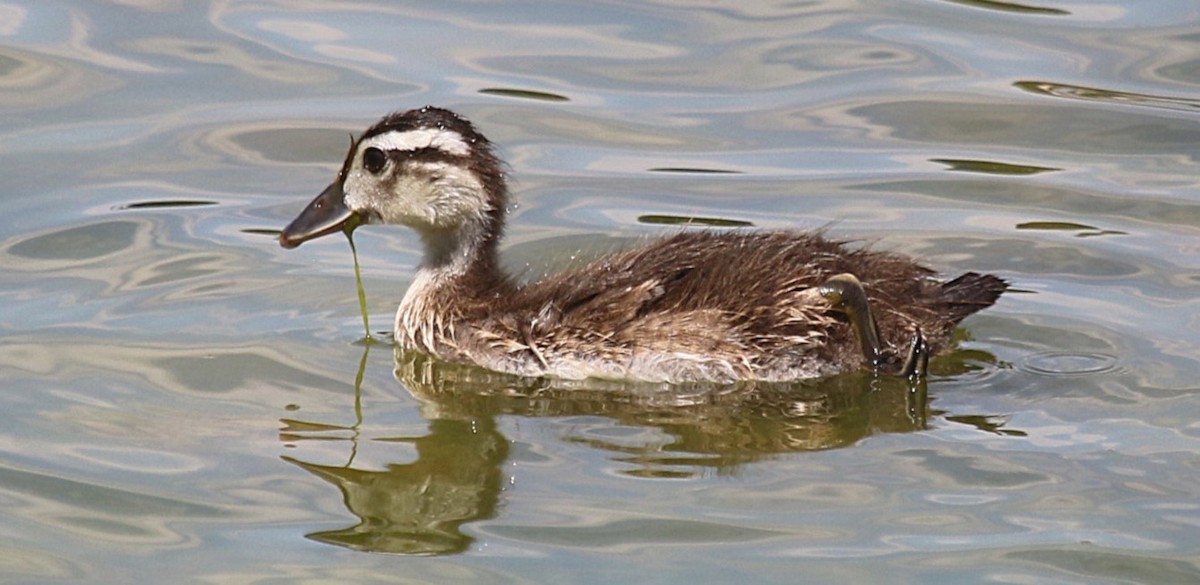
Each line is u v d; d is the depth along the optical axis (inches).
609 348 563.2
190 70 794.2
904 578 435.8
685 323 557.6
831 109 774.5
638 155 734.5
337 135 740.7
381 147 605.9
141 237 664.4
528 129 748.6
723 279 564.4
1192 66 797.2
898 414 534.3
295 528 470.0
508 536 461.7
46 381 554.3
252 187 707.4
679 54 820.6
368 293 633.0
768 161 729.0
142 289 624.1
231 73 792.9
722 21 856.3
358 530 468.4
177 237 666.2
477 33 837.8
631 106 774.5
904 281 574.9
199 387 554.3
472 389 562.6
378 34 834.2
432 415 540.1
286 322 605.3
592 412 542.3
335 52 814.5
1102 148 737.0
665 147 741.3
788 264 566.9
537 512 474.0
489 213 607.2
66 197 693.3
